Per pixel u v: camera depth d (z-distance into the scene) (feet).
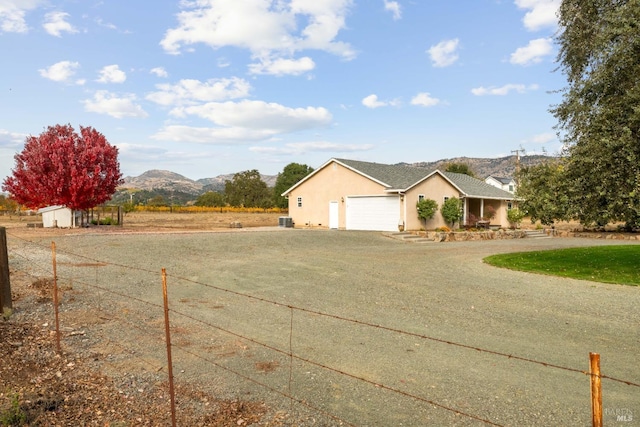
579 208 37.73
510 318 24.20
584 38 51.67
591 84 37.86
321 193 100.78
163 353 17.97
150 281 32.01
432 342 19.90
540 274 38.93
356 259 47.73
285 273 37.68
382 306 26.71
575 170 38.29
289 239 64.95
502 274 38.96
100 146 76.59
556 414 13.15
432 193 94.22
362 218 92.43
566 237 93.91
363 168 95.91
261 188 293.02
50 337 19.38
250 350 18.52
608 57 37.22
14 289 27.25
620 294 30.55
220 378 15.62
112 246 48.55
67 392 14.37
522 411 13.34
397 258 49.24
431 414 13.12
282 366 16.83
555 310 26.02
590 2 49.21
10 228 73.00
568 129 41.47
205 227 92.38
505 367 16.99
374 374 16.14
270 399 14.02
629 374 16.34
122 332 20.45
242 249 52.85
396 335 20.93
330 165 98.78
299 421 12.62
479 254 53.93
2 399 13.62
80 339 19.33
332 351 18.54
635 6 35.94
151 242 53.31
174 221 123.24
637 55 35.09
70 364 16.61
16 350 17.69
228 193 296.92
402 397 14.25
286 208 227.40
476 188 113.09
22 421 12.33
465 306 26.91
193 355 17.84
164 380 15.39
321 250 56.03
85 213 91.40
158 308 24.88
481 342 20.01
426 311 25.61
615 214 35.76
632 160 33.01
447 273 39.24
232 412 13.12
